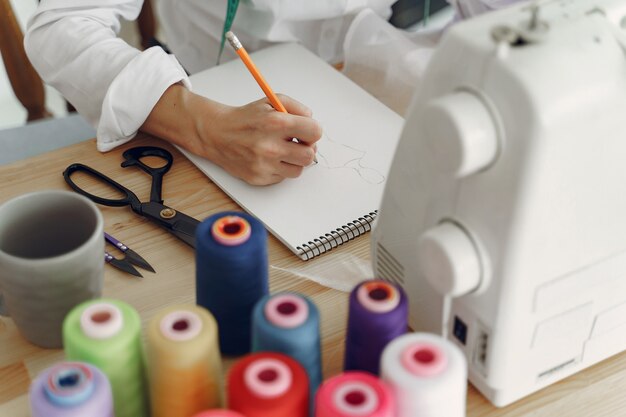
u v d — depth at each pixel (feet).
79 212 2.24
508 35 1.80
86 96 3.32
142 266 2.54
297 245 2.60
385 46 3.52
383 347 1.90
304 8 3.84
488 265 1.92
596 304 2.08
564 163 1.80
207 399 1.89
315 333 1.86
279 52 3.56
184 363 1.81
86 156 3.00
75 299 2.17
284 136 2.82
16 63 4.33
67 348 1.87
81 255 2.11
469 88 1.83
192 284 2.50
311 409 1.93
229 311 2.12
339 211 2.73
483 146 1.78
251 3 3.89
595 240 1.96
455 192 1.94
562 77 1.77
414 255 2.16
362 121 3.14
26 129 4.41
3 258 2.08
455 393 1.76
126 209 2.77
